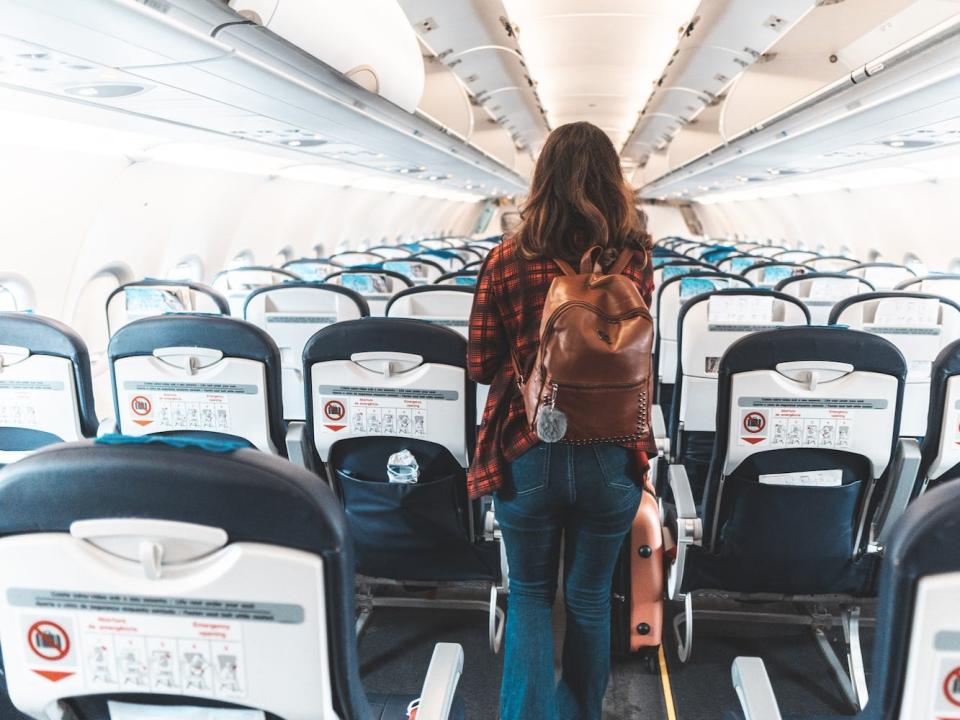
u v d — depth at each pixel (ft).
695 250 43.96
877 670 3.27
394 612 10.16
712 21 15.08
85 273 18.76
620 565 8.57
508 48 18.57
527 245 5.81
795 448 7.47
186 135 17.43
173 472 3.14
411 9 14.69
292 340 13.51
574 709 6.46
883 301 12.05
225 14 8.57
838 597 8.37
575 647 6.38
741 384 7.29
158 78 10.82
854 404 7.24
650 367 5.55
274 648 3.38
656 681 8.68
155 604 3.35
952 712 3.20
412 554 8.56
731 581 8.41
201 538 3.21
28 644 3.53
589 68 30.78
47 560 3.32
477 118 43.11
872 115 15.60
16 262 15.87
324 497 3.20
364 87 14.62
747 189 47.42
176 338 7.75
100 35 8.21
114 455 3.18
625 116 45.19
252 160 24.48
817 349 7.12
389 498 8.12
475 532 8.54
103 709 3.83
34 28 7.81
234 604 3.31
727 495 7.96
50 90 11.61
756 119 26.45
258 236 31.91
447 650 5.04
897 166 25.68
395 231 62.85
